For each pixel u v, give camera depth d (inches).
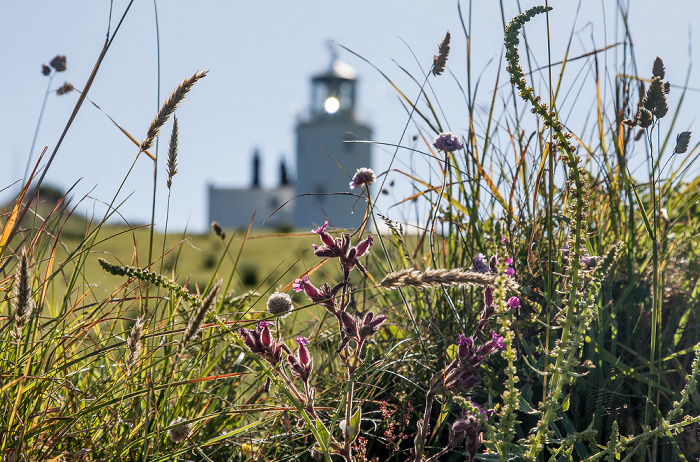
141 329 98.4
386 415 125.1
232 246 1008.2
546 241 157.8
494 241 156.1
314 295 99.6
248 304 151.4
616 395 117.8
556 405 92.3
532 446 92.4
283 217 4404.5
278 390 130.7
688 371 125.3
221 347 154.3
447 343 141.4
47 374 114.7
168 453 113.1
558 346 94.6
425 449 125.1
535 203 153.5
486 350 96.4
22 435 99.5
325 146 3169.3
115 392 118.7
